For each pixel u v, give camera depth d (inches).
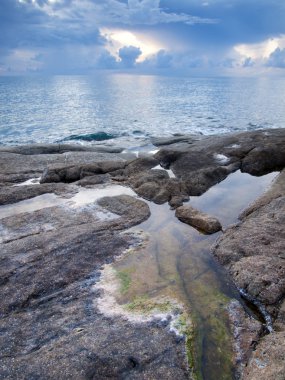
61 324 350.6
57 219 590.2
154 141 1293.1
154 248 508.7
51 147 1151.6
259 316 376.8
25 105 3937.0
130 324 348.8
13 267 446.0
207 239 537.3
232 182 784.3
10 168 880.3
